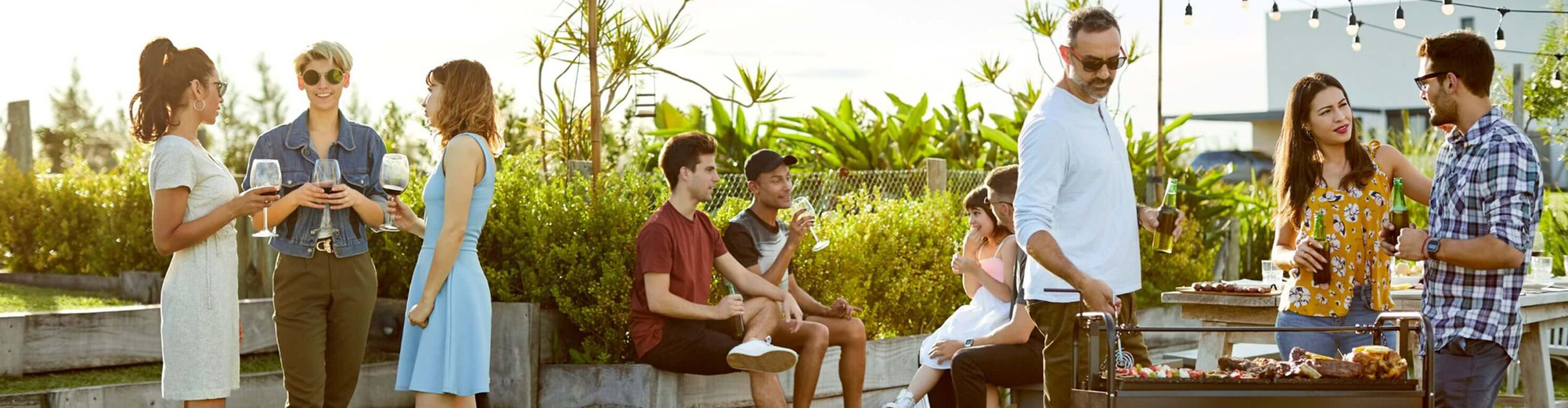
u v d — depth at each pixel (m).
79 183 7.73
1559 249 9.25
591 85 5.92
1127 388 3.23
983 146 10.44
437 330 4.12
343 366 4.39
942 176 8.01
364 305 4.41
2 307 6.12
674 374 5.20
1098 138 3.63
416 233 4.54
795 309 5.32
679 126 10.29
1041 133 3.57
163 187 3.87
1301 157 4.15
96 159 14.27
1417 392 3.27
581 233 5.60
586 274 5.51
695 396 5.38
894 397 6.30
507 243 5.60
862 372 5.58
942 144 10.30
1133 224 3.74
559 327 5.52
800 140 9.93
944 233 6.98
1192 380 3.23
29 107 8.48
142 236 7.35
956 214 7.88
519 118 9.21
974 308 5.48
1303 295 4.13
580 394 5.27
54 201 7.66
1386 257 4.09
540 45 6.08
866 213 6.78
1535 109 12.59
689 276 5.10
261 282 6.55
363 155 4.59
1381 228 4.07
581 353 5.52
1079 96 3.64
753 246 5.48
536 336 5.37
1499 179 3.54
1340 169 4.12
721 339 5.07
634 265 5.56
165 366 3.94
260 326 5.74
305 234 4.28
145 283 6.94
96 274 7.48
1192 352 8.20
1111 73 3.51
